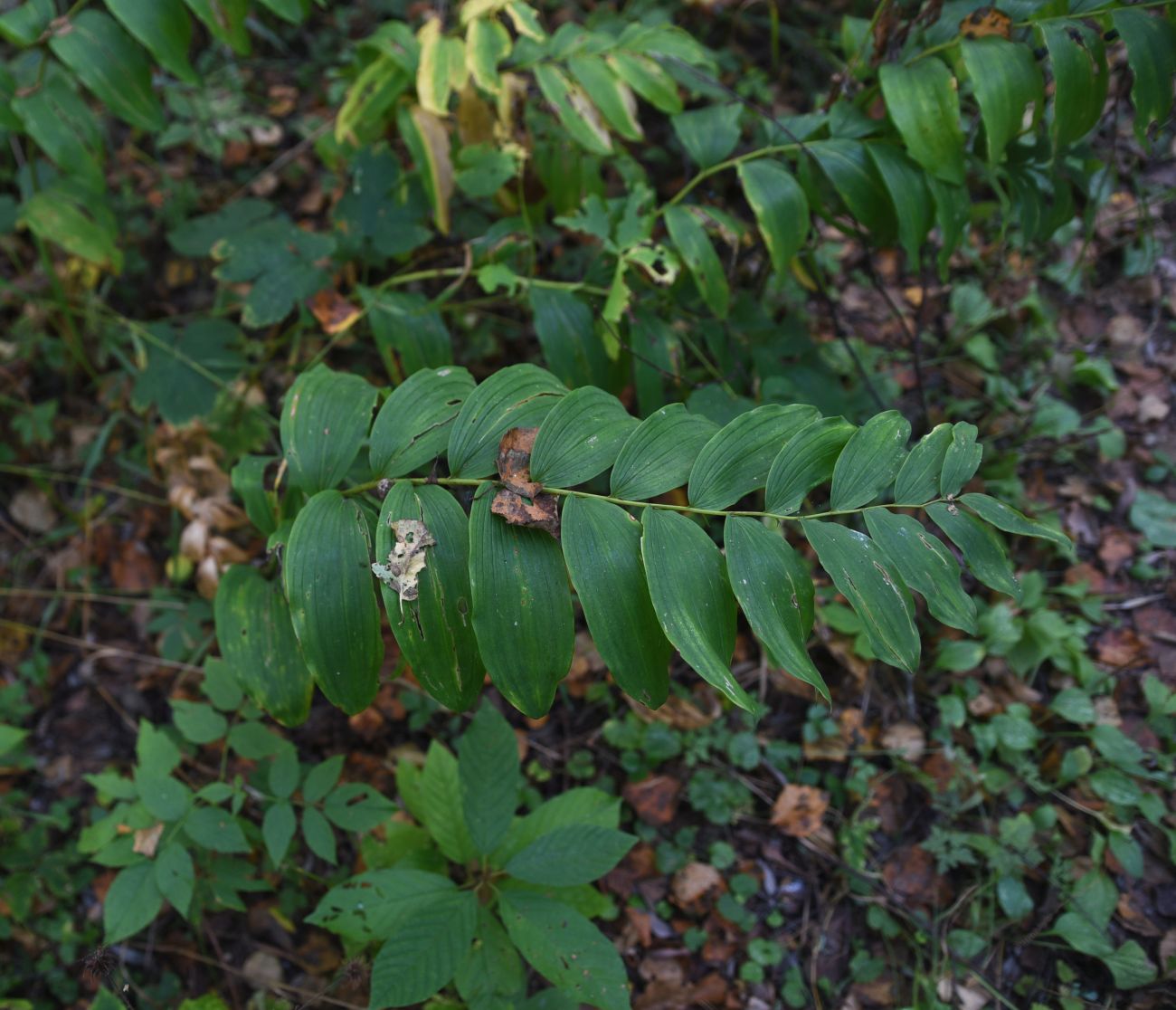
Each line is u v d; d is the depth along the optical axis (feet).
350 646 4.11
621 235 5.93
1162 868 5.91
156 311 8.56
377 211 6.96
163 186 8.74
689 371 7.33
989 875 6.00
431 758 5.65
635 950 6.06
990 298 8.04
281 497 5.16
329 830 5.42
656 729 6.56
